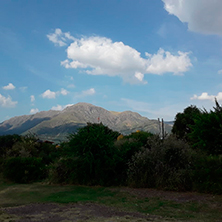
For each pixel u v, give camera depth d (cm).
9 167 1545
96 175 1312
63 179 1395
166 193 998
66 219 590
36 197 982
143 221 570
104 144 1364
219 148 1072
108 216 631
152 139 1316
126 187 1186
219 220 604
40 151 2602
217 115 1087
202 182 1020
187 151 1202
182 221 586
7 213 675
